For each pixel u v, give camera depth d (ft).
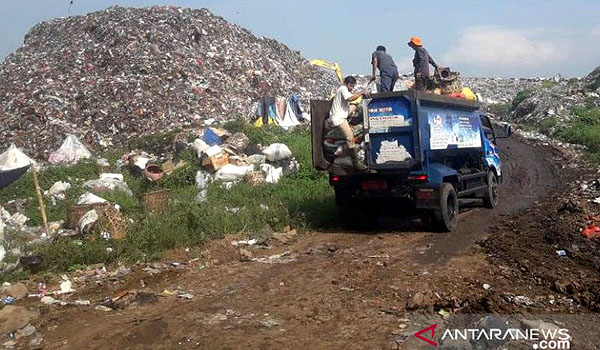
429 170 34.09
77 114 76.64
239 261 29.84
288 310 21.45
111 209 35.29
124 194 45.14
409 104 33.22
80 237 33.60
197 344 18.62
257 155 54.08
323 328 19.53
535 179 54.39
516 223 35.09
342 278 25.11
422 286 23.32
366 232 36.35
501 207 43.04
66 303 23.43
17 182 49.62
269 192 45.24
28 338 20.02
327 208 40.09
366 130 34.30
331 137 35.32
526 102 104.58
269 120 76.89
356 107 35.86
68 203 42.78
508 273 24.54
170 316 21.35
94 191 46.19
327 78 121.39
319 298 22.62
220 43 103.60
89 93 80.12
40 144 69.36
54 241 31.50
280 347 18.08
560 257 26.35
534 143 77.36
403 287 23.38
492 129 48.32
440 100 36.63
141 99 78.79
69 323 21.20
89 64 89.20
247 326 19.95
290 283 24.90
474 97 45.98
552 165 61.00
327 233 36.37
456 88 45.47
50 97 77.82
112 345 18.93
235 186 47.09
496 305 20.51
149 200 41.29
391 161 33.91
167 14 102.63
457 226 36.60
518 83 166.71
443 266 26.21
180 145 59.52
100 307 22.84
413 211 38.14
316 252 30.76
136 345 18.83
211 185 47.39
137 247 30.96
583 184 46.44
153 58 88.99
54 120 73.67
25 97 78.95
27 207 43.73
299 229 36.78
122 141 71.72
